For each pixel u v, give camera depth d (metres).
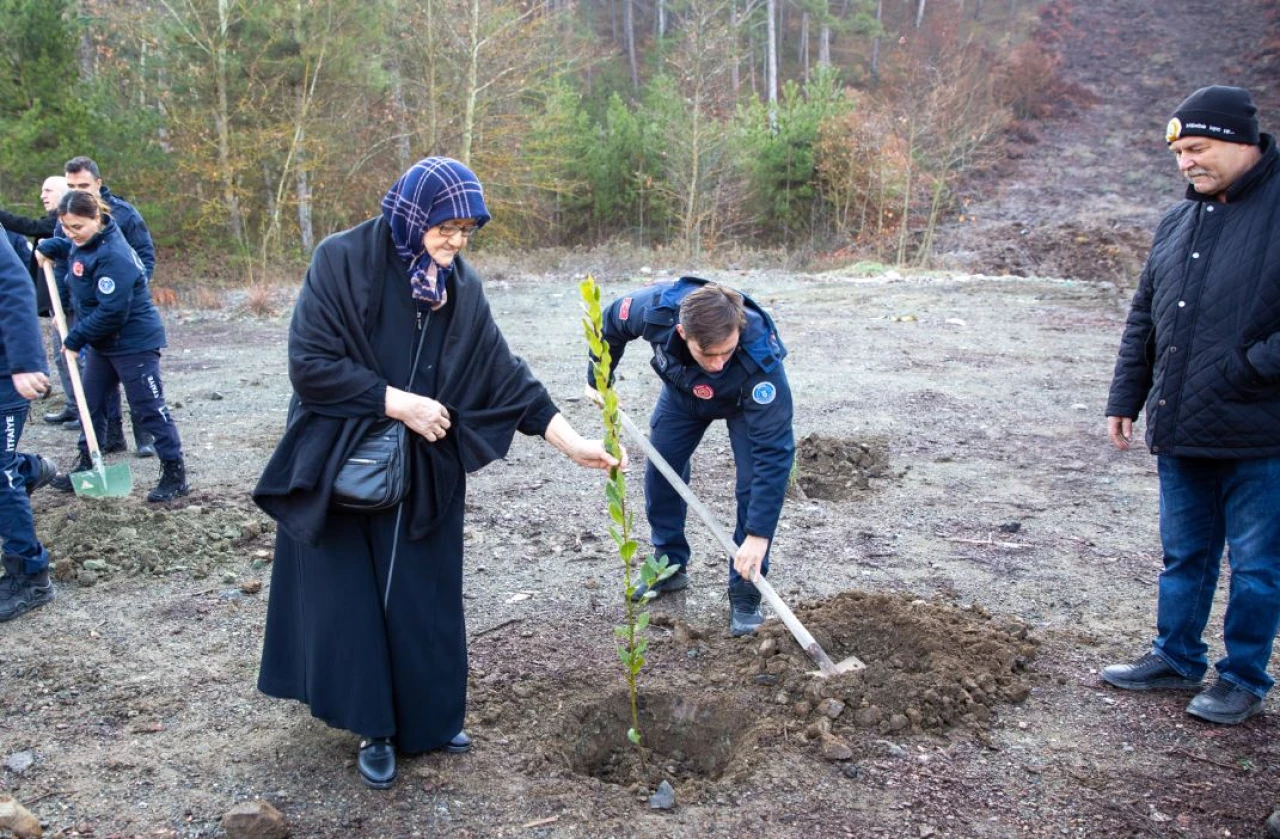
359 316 2.87
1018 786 3.16
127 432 7.53
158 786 3.12
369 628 3.01
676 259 20.70
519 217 27.28
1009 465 6.75
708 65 26.03
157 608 4.46
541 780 3.17
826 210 27.14
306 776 3.18
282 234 22.94
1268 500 3.35
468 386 3.04
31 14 17.72
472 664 3.93
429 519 3.00
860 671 3.66
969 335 11.59
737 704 3.61
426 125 23.56
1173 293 3.46
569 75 36.09
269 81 21.73
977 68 29.94
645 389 8.80
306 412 2.91
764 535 3.72
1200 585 3.66
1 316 4.16
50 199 7.18
